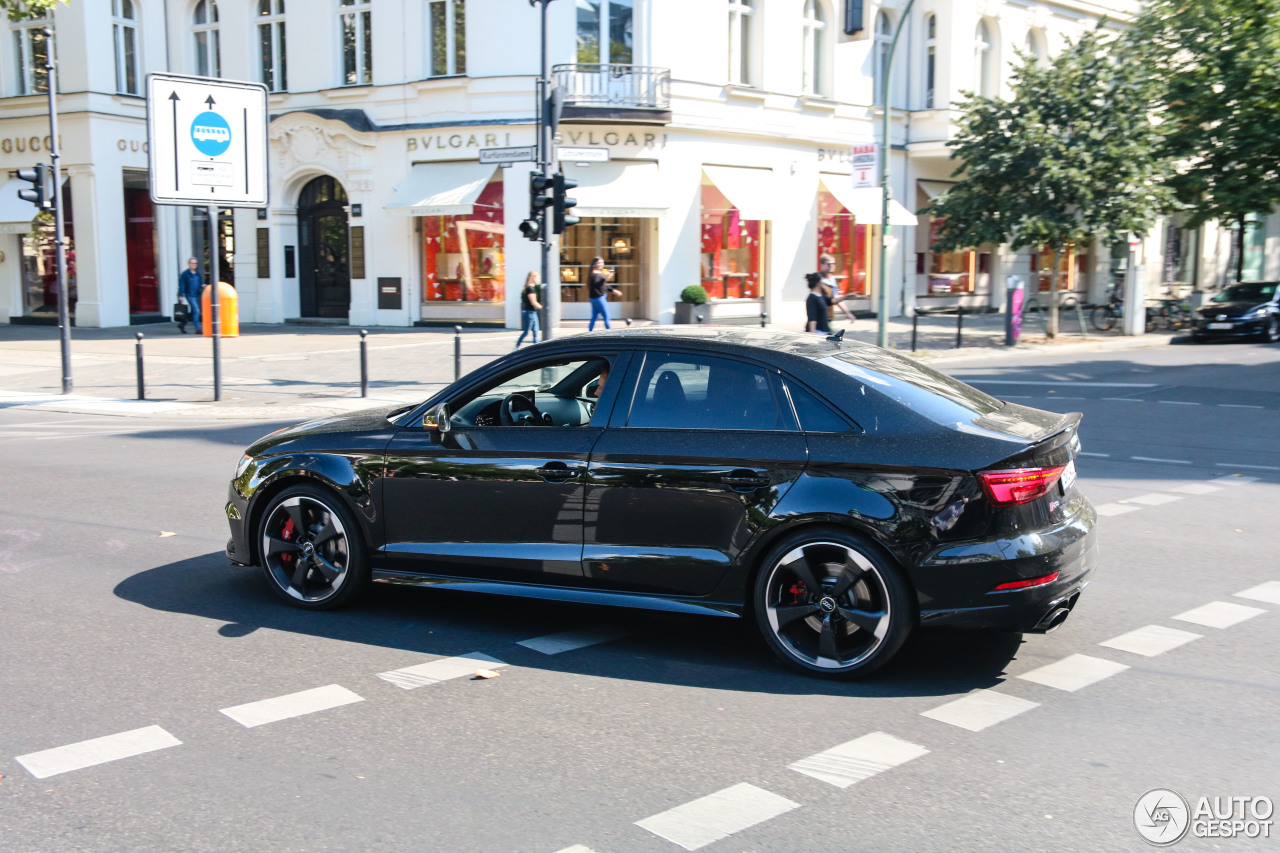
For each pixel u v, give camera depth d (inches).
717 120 1071.6
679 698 184.7
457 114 1036.5
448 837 135.6
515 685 190.9
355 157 1079.0
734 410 200.1
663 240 1053.8
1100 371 767.7
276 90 1140.5
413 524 221.9
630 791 148.9
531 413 226.4
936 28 1234.0
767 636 196.2
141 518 327.9
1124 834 137.5
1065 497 196.2
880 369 204.5
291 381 696.4
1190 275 1665.8
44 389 672.4
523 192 1025.5
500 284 1049.5
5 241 1206.3
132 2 1151.0
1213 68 1082.1
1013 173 940.0
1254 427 515.5
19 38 1146.7
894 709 179.8
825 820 140.7
